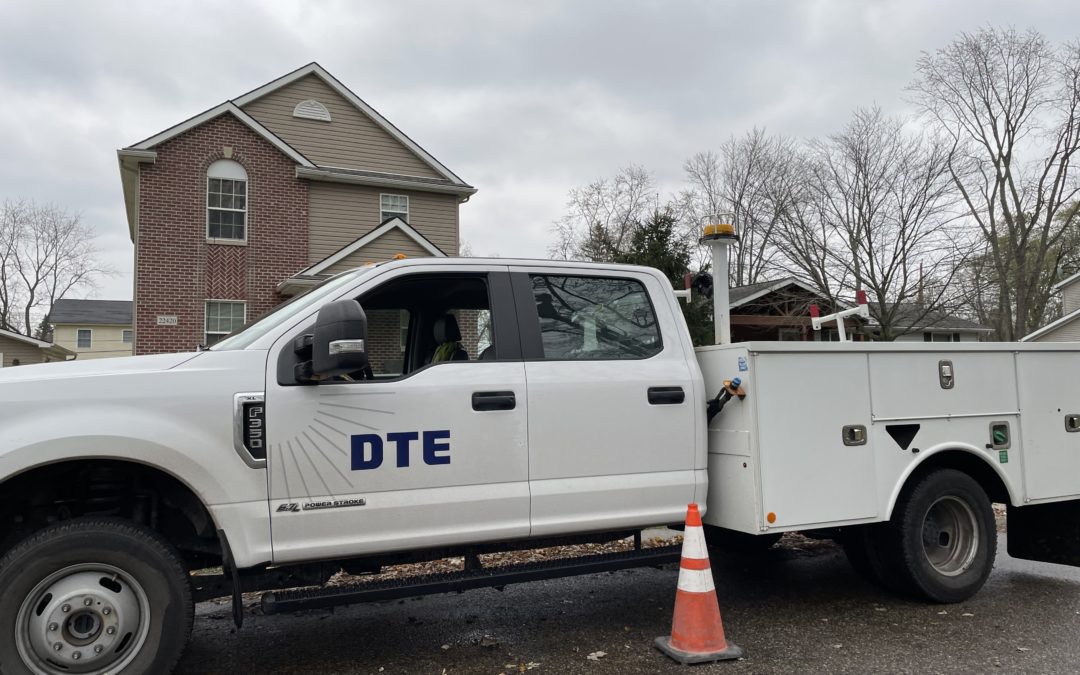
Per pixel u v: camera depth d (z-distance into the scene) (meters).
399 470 3.71
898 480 4.74
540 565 4.10
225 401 3.45
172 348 18.03
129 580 3.30
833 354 4.62
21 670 3.10
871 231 25.89
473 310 4.34
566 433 4.08
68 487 3.61
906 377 4.84
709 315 15.55
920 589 4.83
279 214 19.44
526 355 4.12
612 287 4.53
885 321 25.31
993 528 5.06
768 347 4.40
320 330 3.29
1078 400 5.46
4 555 3.29
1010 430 5.17
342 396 3.64
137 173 18.00
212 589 3.60
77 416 3.21
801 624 4.59
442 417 3.82
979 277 27.05
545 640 4.34
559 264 4.41
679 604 4.06
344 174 20.03
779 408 4.41
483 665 3.95
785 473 4.39
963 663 3.91
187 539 3.78
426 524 3.75
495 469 3.90
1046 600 5.08
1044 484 5.25
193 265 18.34
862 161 25.94
